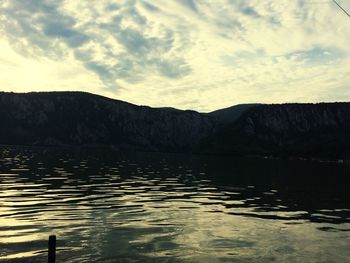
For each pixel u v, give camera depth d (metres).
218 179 72.56
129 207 35.38
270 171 103.50
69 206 34.81
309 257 21.20
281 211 36.38
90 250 21.17
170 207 36.31
